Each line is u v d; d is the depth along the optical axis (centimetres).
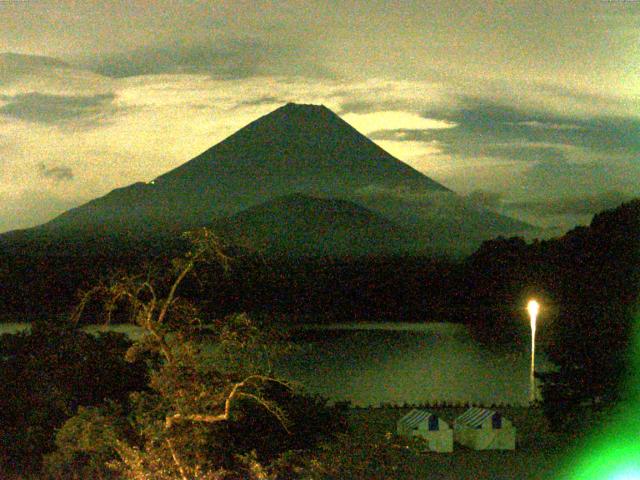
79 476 1712
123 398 2108
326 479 1728
